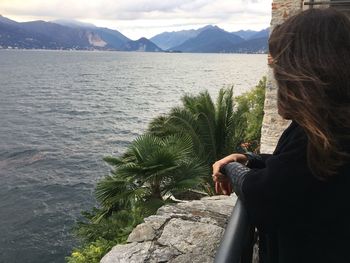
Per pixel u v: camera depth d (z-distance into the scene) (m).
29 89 153.38
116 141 72.94
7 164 57.72
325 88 0.97
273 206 1.03
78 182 50.84
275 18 8.32
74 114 100.62
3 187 48.53
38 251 34.81
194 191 14.60
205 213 3.34
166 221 3.19
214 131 15.92
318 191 1.00
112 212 13.61
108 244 9.57
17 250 35.00
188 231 3.01
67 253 34.50
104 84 177.50
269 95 9.03
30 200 45.00
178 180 12.53
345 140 0.97
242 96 21.55
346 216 1.00
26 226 38.94
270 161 1.08
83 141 72.31
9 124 85.88
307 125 0.99
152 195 12.69
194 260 2.69
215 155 15.75
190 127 15.18
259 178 1.08
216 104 16.64
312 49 1.03
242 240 1.21
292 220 1.04
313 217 1.02
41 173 53.84
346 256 1.01
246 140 17.91
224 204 3.56
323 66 0.99
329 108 0.96
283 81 1.04
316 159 0.97
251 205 1.08
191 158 13.27
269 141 9.20
